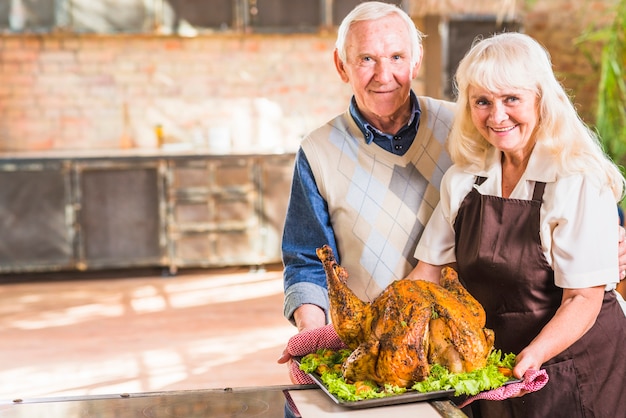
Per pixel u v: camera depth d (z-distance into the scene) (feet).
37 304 19.92
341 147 7.92
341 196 7.88
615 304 6.90
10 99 24.31
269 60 25.08
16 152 24.16
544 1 25.13
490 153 6.75
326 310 7.66
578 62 25.22
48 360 15.40
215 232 22.97
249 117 25.18
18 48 24.17
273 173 23.00
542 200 6.39
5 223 22.33
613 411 6.74
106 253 22.72
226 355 15.51
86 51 24.43
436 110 7.97
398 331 5.22
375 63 7.28
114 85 24.64
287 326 17.48
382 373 5.24
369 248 7.82
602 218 6.23
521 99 6.12
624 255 6.66
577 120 6.39
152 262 22.89
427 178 7.82
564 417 6.66
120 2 23.15
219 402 5.18
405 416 4.96
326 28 23.79
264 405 5.14
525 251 6.45
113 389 13.67
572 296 6.25
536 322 6.55
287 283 7.89
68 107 24.54
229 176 22.86
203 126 25.08
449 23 23.44
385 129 7.80
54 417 4.88
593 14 25.11
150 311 19.02
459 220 6.88
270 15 23.63
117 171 22.56
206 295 20.57
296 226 8.11
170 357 15.44
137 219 22.74
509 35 6.20
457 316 5.32
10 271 22.43
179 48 24.77
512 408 6.82
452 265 7.10
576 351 6.64
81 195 22.47
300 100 25.30
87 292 21.16
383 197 7.81
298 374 6.14
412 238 7.80
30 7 22.95
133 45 24.59
